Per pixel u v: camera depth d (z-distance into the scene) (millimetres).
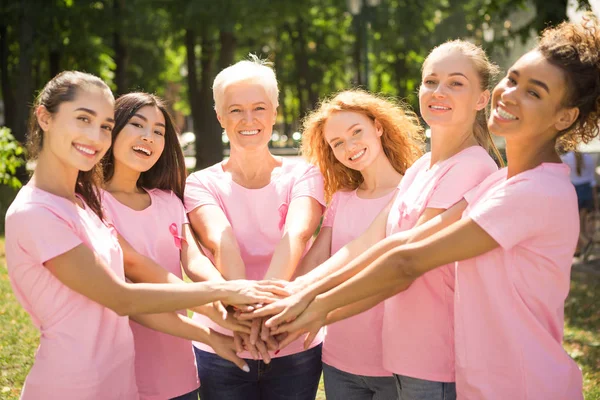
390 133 3516
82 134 2682
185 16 17078
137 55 26969
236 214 3529
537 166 2611
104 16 18203
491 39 13117
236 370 3400
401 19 24422
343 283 2875
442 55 3078
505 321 2555
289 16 17156
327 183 3740
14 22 18266
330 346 3439
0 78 22203
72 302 2670
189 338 3139
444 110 3045
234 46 18391
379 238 3275
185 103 44969
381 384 3312
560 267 2559
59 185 2742
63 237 2596
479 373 2615
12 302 7027
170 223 3314
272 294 3109
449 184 2949
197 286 2984
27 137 2797
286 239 3369
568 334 6375
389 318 3072
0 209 13336
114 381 2754
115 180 3271
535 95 2525
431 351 2939
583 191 9297
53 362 2631
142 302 2771
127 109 3207
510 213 2498
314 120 3646
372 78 36812
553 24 10914
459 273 2689
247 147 3486
